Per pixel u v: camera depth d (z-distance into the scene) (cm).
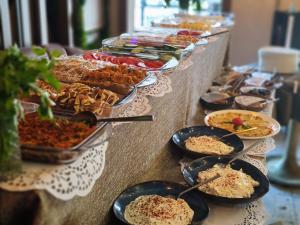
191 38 170
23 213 64
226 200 99
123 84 106
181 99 150
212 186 103
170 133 141
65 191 68
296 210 234
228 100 184
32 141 73
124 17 402
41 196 63
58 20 341
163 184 105
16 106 62
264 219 99
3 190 63
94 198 84
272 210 233
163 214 92
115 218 92
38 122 81
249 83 219
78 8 351
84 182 74
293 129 277
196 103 181
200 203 98
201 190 103
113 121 83
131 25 407
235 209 102
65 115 85
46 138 75
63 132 78
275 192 253
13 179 64
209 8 392
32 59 66
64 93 93
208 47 192
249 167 117
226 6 388
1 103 60
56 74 111
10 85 59
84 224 81
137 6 400
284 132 335
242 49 398
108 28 411
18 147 65
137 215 92
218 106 178
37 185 63
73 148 70
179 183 109
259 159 130
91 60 131
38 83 94
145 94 114
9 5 274
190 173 114
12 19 279
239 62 403
